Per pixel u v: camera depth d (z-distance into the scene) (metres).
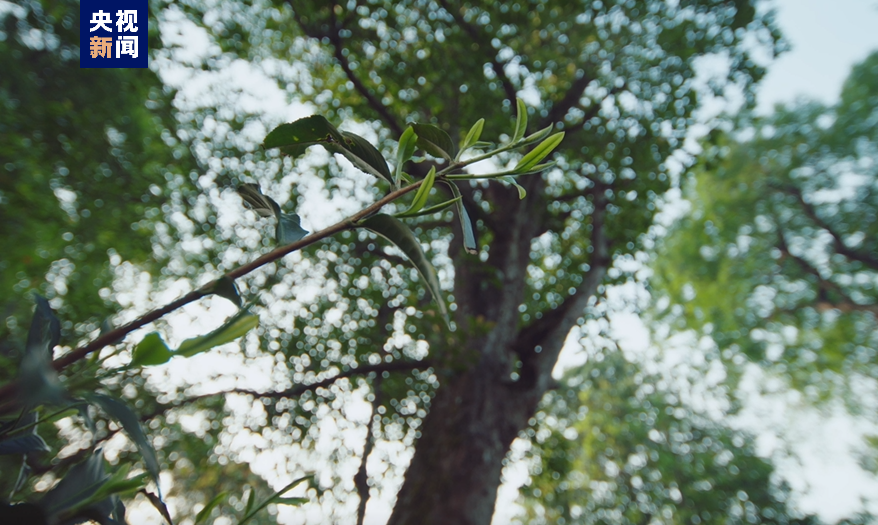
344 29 6.79
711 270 17.19
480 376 6.04
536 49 7.34
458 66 7.19
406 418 8.23
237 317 0.47
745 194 16.66
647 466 20.83
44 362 0.35
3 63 5.71
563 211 9.53
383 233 0.60
